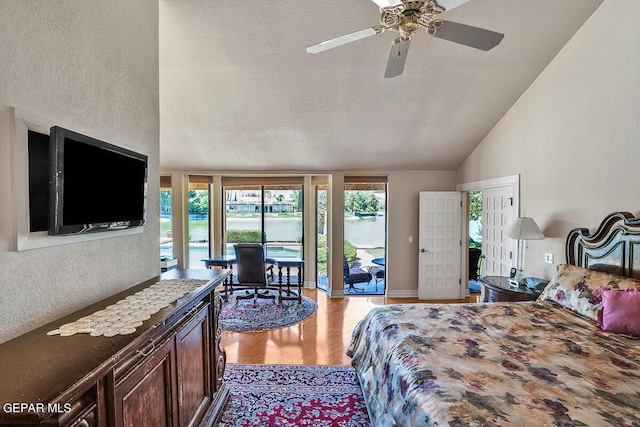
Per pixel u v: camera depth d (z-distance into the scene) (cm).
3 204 120
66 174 139
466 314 244
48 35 139
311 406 250
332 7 267
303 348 354
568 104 305
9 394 86
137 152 209
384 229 600
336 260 562
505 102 390
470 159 514
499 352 180
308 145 488
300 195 634
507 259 411
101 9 175
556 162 322
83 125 161
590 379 151
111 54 185
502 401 133
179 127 436
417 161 538
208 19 275
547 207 336
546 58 324
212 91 366
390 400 173
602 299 222
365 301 538
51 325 136
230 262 531
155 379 146
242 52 311
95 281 170
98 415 106
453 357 174
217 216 616
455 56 321
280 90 366
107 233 178
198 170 577
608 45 261
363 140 473
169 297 175
